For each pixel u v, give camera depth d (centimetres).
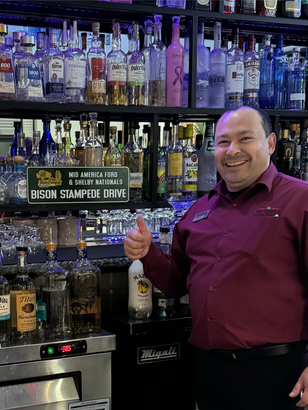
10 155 262
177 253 210
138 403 212
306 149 277
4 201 225
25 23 260
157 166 243
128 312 225
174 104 241
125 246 193
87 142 235
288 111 259
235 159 176
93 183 230
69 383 198
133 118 268
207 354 182
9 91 215
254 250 168
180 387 219
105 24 265
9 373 189
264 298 167
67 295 205
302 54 319
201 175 269
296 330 170
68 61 225
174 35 241
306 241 164
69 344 197
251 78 251
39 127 282
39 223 249
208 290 177
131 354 209
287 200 171
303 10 269
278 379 168
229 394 175
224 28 274
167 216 277
